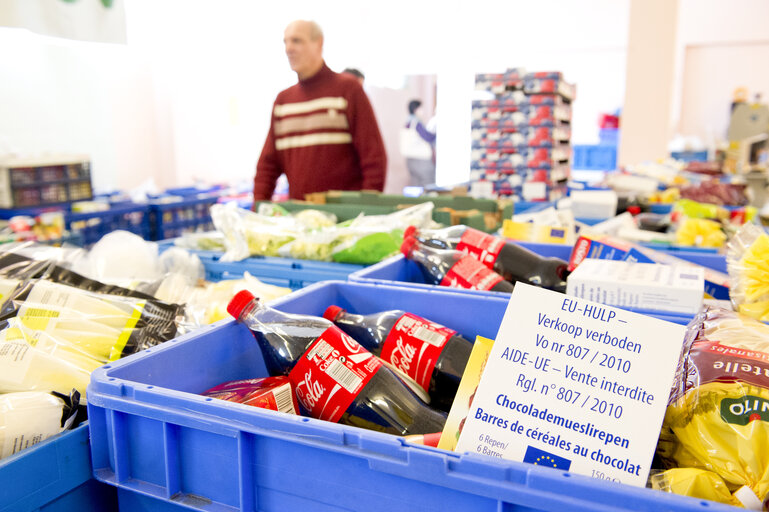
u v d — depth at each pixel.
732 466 0.62
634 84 4.89
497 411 0.68
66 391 0.85
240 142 6.72
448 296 1.08
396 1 7.15
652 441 0.64
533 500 0.52
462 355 0.91
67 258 1.21
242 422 0.64
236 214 1.68
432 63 7.52
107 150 5.62
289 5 6.53
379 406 0.78
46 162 3.52
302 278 1.48
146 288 1.19
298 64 2.56
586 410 0.67
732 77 8.66
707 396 0.66
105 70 5.53
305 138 2.67
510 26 8.57
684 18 8.59
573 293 1.06
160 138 6.34
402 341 0.95
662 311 1.00
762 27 8.31
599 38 8.34
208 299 1.24
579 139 8.88
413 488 0.57
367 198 2.11
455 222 1.80
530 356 0.70
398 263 1.38
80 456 0.72
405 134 6.93
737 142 6.66
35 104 4.81
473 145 3.22
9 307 0.95
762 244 1.06
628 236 1.92
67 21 2.54
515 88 3.10
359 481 0.60
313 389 0.81
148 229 3.90
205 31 6.35
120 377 0.74
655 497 0.49
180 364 0.83
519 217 2.03
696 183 3.75
